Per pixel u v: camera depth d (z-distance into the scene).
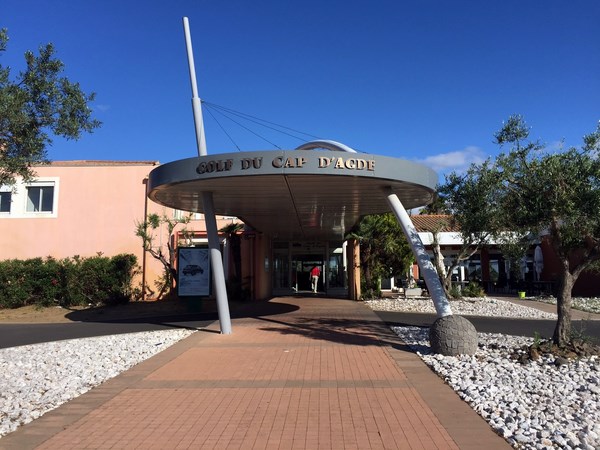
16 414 6.14
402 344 10.66
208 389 7.15
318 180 10.76
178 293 18.14
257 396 6.74
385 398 6.55
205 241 25.05
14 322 18.14
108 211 24.44
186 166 10.77
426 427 5.42
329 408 6.15
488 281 31.31
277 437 5.20
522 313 17.31
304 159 9.98
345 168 10.10
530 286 26.81
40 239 24.41
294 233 24.22
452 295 21.83
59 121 7.36
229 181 10.91
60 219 24.47
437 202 12.49
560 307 8.96
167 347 10.80
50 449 4.96
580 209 7.82
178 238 23.69
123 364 9.09
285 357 9.34
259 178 10.54
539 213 8.17
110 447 5.00
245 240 23.81
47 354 10.55
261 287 23.27
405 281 29.23
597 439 4.96
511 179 8.80
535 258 26.66
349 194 12.59
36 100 7.18
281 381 7.54
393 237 22.64
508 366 8.19
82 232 24.39
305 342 11.01
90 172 24.66
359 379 7.60
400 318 15.60
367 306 19.61
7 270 21.88
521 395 6.54
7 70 6.83
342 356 9.36
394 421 5.63
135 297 23.22
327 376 7.80
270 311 17.94
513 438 5.03
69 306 21.91
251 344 10.90
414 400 6.45
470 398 6.44
